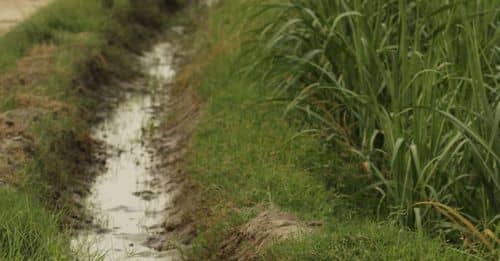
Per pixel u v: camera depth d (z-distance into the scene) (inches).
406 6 481.7
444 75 416.2
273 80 566.6
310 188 436.5
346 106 484.1
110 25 886.4
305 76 530.3
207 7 1108.5
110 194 525.0
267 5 524.4
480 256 343.9
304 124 524.4
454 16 410.3
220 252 411.8
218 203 449.1
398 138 398.9
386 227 366.0
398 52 444.5
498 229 349.1
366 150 457.4
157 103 724.7
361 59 462.9
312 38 522.3
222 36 792.3
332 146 495.2
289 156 481.4
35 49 751.1
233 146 508.7
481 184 380.5
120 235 466.9
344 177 456.1
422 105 395.5
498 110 358.0
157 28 1010.7
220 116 567.8
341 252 345.4
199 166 500.7
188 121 624.1
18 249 358.9
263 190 441.1
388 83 418.6
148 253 444.1
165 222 480.1
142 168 571.2
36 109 594.2
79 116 633.6
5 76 667.4
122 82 772.6
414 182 400.8
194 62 791.7
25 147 517.3
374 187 418.6
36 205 433.7
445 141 402.3
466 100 404.8
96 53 770.2
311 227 394.6
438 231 383.6
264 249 375.2
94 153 589.6
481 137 374.3
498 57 417.7
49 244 375.6
